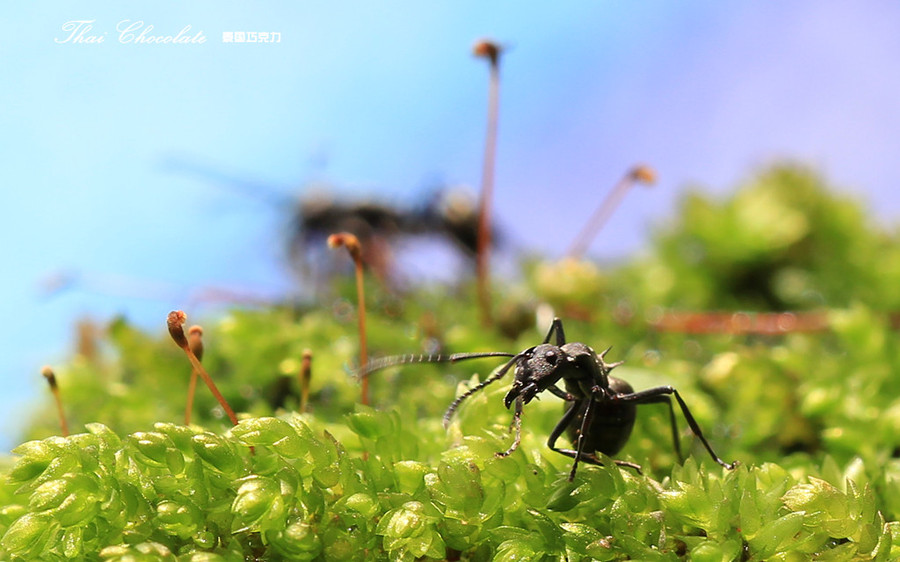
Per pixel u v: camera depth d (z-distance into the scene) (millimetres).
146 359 61
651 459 46
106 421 55
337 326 62
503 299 73
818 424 52
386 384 58
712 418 52
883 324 65
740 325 69
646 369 56
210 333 65
